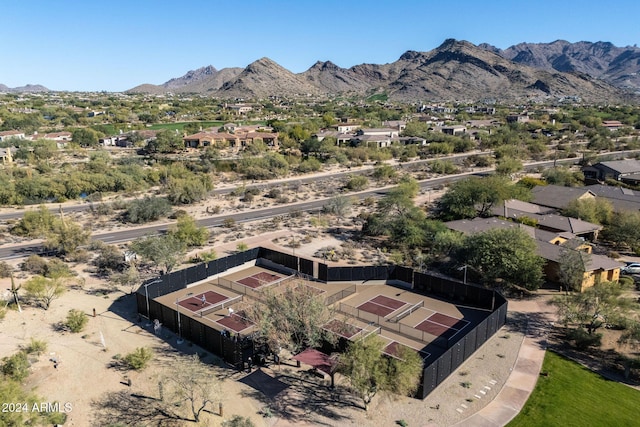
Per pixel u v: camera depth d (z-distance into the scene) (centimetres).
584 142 17150
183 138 15662
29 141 15512
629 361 3366
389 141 16538
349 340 3494
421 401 3069
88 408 2986
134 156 14075
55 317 4231
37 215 7000
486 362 3538
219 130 18875
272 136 16238
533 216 6719
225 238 6762
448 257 5681
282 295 3766
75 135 16188
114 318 4262
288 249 6294
